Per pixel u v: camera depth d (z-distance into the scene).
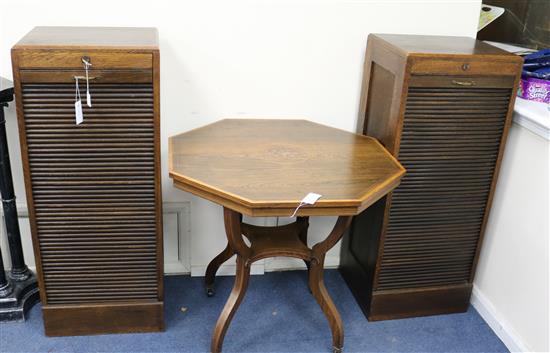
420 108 1.89
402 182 1.99
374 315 2.19
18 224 2.09
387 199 1.99
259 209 1.55
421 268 2.16
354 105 2.27
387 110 1.98
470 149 1.99
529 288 1.98
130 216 1.88
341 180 1.70
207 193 1.64
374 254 2.11
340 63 2.19
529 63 2.14
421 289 2.19
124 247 1.93
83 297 1.99
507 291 2.12
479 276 2.30
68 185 1.81
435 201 2.05
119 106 1.73
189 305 2.24
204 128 2.08
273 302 2.29
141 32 1.91
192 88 2.14
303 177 1.71
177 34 2.05
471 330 2.19
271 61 2.14
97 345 2.00
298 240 2.02
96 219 1.87
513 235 2.07
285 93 2.21
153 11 2.01
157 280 2.00
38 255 1.89
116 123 1.75
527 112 1.94
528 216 1.98
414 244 2.11
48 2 1.94
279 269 2.50
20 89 1.66
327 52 2.16
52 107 1.70
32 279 2.16
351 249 2.38
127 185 1.84
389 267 2.13
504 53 1.90
